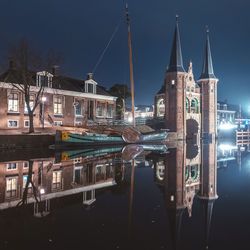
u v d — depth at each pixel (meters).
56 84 54.34
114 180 15.89
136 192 12.91
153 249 6.70
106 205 10.58
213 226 8.26
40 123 51.12
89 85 61.38
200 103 84.00
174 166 21.94
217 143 61.00
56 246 6.82
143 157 28.14
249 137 74.31
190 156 30.19
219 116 105.75
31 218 8.98
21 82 45.22
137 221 8.71
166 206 10.48
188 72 81.12
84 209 10.02
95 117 62.16
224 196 12.10
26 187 13.85
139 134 51.12
